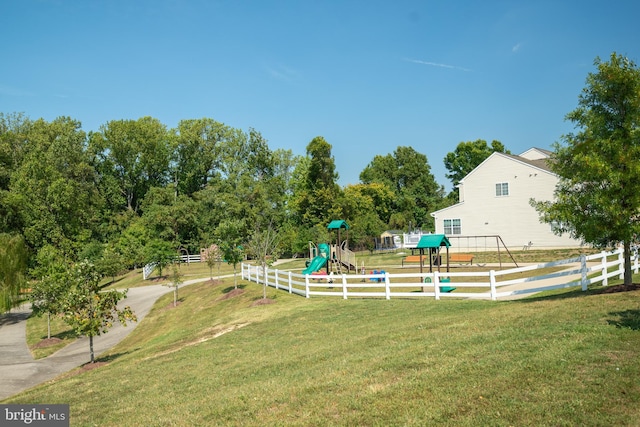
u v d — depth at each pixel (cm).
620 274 1948
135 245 6006
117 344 2609
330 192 7000
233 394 1064
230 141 8512
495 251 4575
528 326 1205
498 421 703
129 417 1063
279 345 1591
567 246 4300
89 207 6600
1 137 6844
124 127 7919
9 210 4781
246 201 3133
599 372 817
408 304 1977
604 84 1493
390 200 9600
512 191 4578
